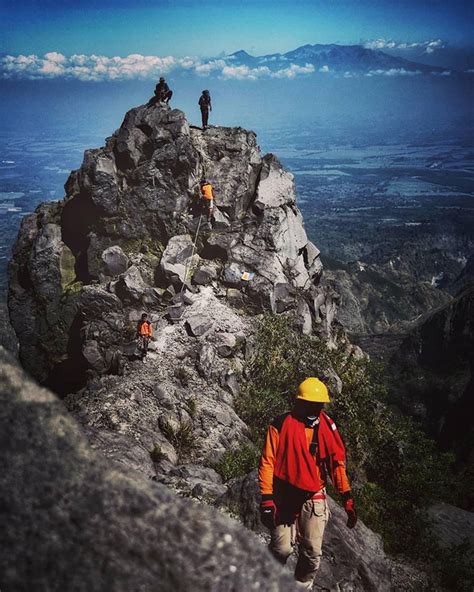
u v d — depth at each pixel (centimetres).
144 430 1498
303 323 2462
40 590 162
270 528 428
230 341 2134
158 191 2731
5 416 190
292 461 421
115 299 2380
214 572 180
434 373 10581
